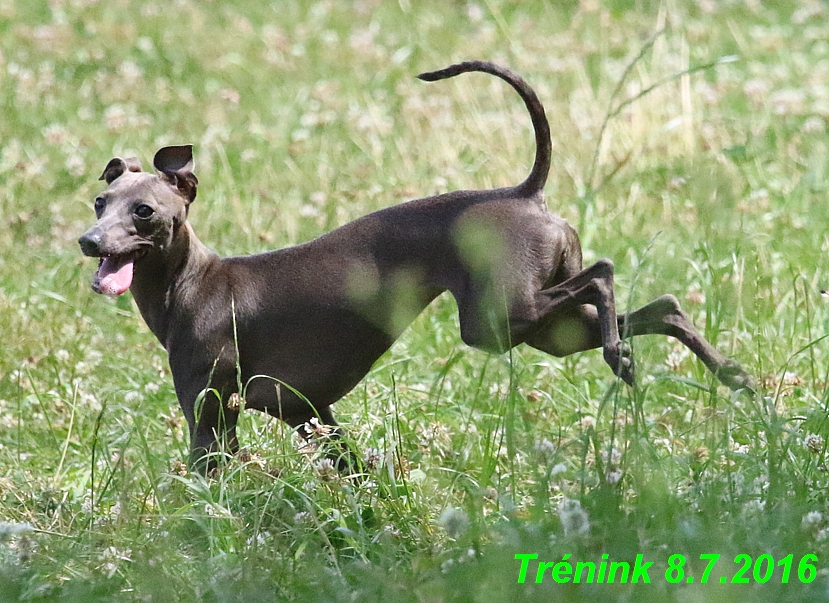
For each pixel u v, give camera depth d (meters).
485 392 17.39
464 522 12.87
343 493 14.18
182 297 15.09
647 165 25.27
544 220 14.59
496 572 11.52
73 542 13.63
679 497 13.44
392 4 39.25
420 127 28.16
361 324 14.91
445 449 15.85
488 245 14.27
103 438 16.58
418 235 14.73
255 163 26.86
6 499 15.42
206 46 35.28
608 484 12.73
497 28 36.81
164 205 14.67
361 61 34.22
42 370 19.08
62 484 16.38
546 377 18.09
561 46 34.16
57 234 23.56
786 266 20.36
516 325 14.34
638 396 14.05
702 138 26.09
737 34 33.56
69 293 21.36
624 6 37.88
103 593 12.52
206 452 14.92
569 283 14.41
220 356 15.02
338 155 27.16
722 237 18.12
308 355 15.10
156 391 18.33
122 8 38.28
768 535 12.16
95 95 31.78
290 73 33.44
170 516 13.39
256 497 13.74
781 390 15.86
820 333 18.69
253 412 16.92
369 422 16.34
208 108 30.64
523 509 13.81
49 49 34.75
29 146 28.20
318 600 11.88
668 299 14.82
